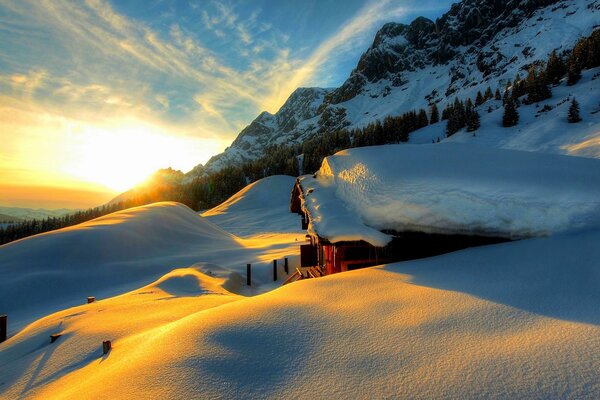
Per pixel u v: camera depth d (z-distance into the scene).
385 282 5.64
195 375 3.26
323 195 10.00
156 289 10.69
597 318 3.50
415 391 2.75
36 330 7.38
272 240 32.94
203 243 27.58
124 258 20.69
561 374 2.71
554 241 5.79
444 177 7.93
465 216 6.80
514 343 3.23
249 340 3.91
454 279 5.31
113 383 3.40
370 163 9.98
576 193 6.41
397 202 7.47
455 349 3.27
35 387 4.54
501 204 6.60
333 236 7.41
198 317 4.82
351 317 4.31
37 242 20.25
